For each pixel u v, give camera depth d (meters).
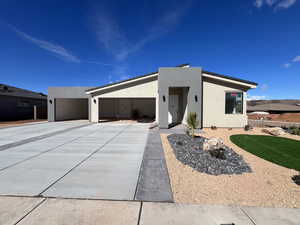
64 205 2.63
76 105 20.25
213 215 2.40
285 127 12.20
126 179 3.58
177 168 4.25
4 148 6.14
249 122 15.15
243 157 5.18
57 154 5.40
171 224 2.21
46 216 2.36
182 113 13.37
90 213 2.44
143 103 21.80
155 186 3.28
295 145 6.68
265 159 5.00
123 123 14.80
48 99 16.61
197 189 3.18
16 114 20.14
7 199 2.79
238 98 11.94
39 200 2.77
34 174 3.82
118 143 6.95
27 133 9.48
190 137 7.75
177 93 13.76
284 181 3.53
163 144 6.79
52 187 3.21
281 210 2.53
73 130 10.60
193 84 11.12
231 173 3.94
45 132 9.83
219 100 11.93
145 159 4.92
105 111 22.25
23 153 5.50
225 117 11.95
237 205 2.66
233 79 11.67
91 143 6.96
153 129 10.84
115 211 2.49
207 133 9.41
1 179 3.56
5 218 2.30
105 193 3.00
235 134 9.13
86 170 4.07
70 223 2.22
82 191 3.07
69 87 16.50
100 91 14.91
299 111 29.59
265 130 9.79
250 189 3.18
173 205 2.65
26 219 2.29
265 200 2.81
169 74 11.17
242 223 2.24
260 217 2.37
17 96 20.25
